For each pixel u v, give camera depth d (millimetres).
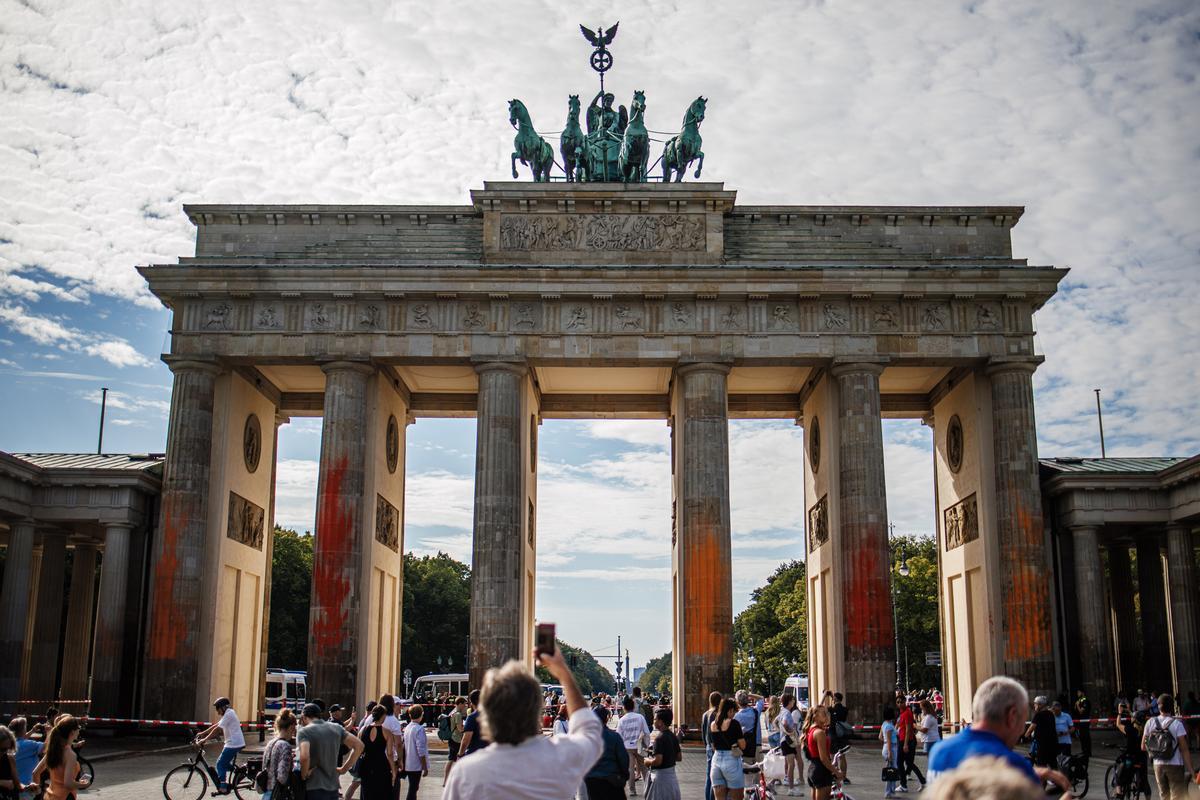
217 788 45156
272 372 97125
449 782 12836
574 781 12945
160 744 78000
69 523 92312
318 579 84938
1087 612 89125
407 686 152750
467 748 38688
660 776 33844
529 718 12828
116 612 87062
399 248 91062
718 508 85812
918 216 91625
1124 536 100812
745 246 91125
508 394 87688
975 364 89688
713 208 90188
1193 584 88812
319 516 86062
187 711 83250
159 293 88375
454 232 91312
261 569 99875
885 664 83750
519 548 86750
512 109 94562
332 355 87875
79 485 88562
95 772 59844
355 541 86188
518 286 87938
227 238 91938
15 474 85312
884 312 88812
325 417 87750
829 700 57656
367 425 89562
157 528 91312
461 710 49688
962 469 94625
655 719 34250
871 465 86375
